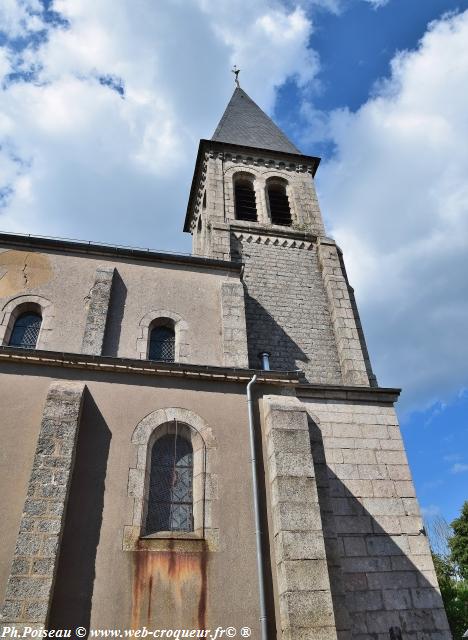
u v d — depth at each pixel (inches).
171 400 370.3
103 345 425.7
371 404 502.0
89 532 301.4
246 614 295.0
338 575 354.9
